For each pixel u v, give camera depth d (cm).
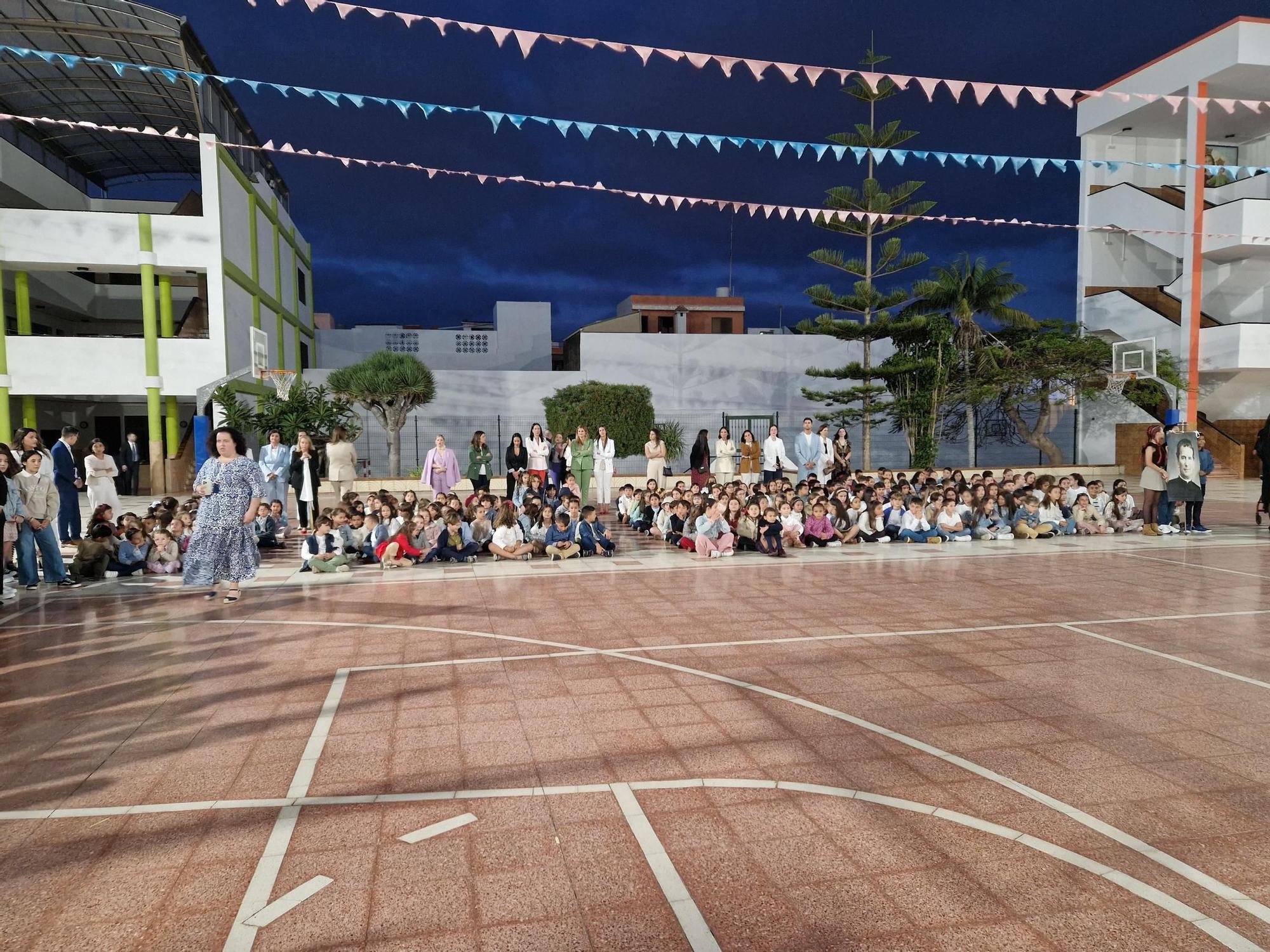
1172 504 1338
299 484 1295
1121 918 257
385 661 562
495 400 3050
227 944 244
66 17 1820
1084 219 3039
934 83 722
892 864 290
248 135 2620
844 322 2283
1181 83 2580
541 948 242
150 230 2148
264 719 444
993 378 2484
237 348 2356
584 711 455
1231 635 631
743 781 360
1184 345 2616
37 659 566
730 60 665
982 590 827
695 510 1139
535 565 1016
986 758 387
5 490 758
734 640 619
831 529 1176
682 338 3195
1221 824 320
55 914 260
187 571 743
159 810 334
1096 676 521
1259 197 2639
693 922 254
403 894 271
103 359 2150
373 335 4128
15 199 2403
